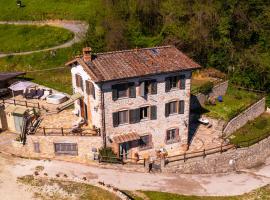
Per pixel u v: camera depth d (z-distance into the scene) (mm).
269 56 77875
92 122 47750
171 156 47719
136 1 76875
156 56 47281
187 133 50000
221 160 49594
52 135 46188
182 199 41562
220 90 68125
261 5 83438
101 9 78000
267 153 56375
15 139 49438
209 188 44781
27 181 42844
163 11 77625
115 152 45906
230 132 56906
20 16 87750
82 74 47406
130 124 46156
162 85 46156
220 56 76750
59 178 43344
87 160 46625
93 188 41719
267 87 73375
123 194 40656
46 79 67062
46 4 91875
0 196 40312
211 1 79750
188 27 76188
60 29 81375
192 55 75688
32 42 77688
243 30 81750
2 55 74562
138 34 76062
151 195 41719
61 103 55812
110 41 74188
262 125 60781
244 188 45750
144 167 46062
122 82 43719
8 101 56250
